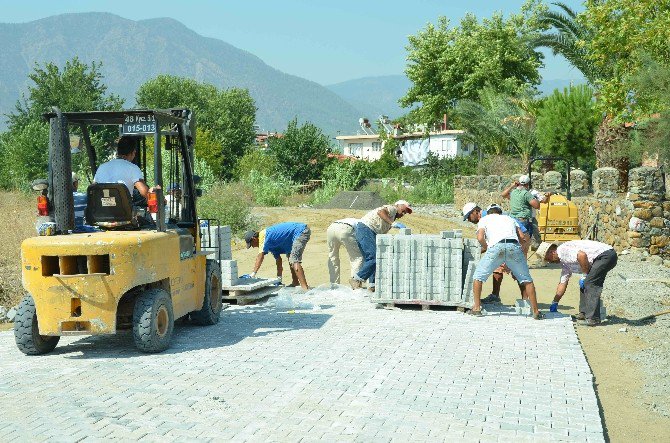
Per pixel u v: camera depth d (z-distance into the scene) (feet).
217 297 34.32
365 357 26.61
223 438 18.35
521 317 34.01
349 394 22.00
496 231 33.50
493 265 33.65
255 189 149.28
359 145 344.90
